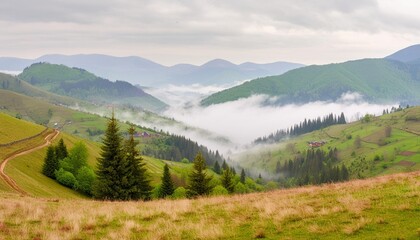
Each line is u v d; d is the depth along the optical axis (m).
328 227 17.52
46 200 35.47
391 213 18.94
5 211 24.41
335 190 28.70
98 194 59.31
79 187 92.06
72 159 98.50
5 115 136.25
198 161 70.88
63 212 25.25
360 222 17.44
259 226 19.06
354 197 24.11
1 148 94.94
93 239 18.28
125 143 63.62
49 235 18.20
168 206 27.19
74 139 158.50
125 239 17.77
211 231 18.22
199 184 69.94
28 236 18.25
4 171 69.31
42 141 123.62
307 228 17.78
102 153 60.12
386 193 23.92
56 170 93.19
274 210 22.25
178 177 147.25
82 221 22.00
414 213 18.47
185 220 22.14
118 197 58.81
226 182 88.62
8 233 18.72
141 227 20.17
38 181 79.19
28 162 92.00
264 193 33.28
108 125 60.59
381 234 15.76
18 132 120.50
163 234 18.44
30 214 23.78
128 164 61.81
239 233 18.25
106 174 59.69
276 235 17.47
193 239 17.70
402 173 35.88
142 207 27.66
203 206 26.66
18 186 62.44
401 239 14.70
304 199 25.91
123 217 23.44
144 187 63.28
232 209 24.27
